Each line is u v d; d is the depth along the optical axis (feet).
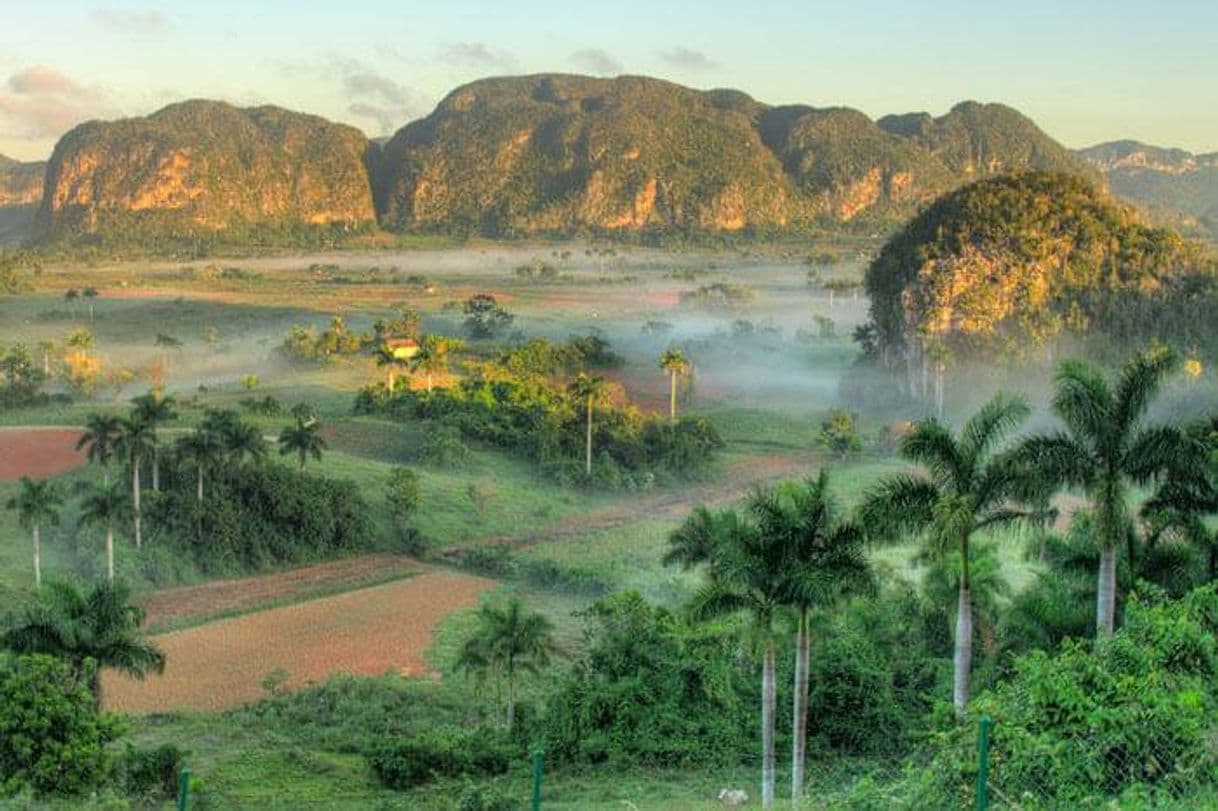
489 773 134.82
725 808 96.63
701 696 136.98
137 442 285.23
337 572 300.40
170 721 183.21
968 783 55.31
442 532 335.88
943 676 141.79
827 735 134.51
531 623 164.25
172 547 287.89
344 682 207.62
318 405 482.69
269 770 140.87
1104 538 113.19
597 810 98.48
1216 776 50.37
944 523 107.04
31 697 98.78
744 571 106.22
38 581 249.96
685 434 445.78
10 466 337.31
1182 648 61.16
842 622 148.56
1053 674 57.88
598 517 367.66
